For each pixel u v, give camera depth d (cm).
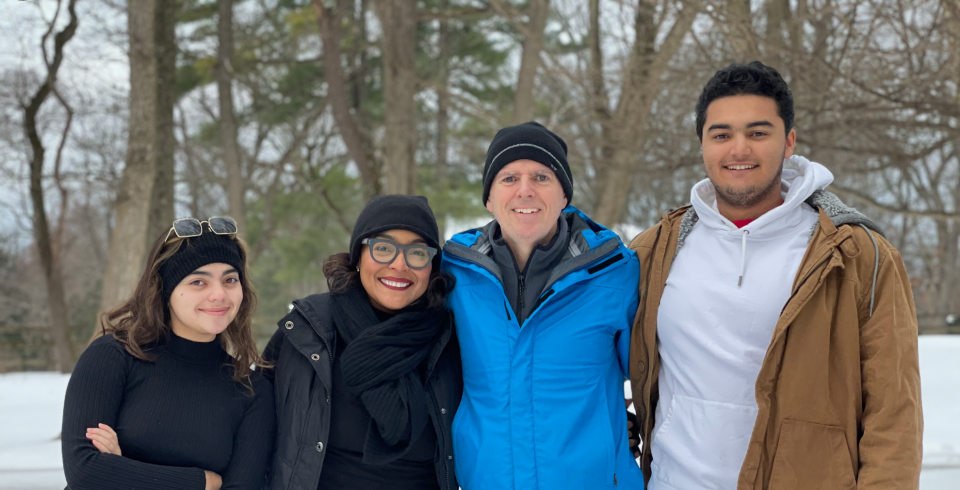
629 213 1908
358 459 214
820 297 190
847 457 185
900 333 182
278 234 2347
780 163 204
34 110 1349
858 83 613
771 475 191
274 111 1819
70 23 1209
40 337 1766
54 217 2180
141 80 824
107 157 1702
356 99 1808
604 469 207
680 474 208
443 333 223
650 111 872
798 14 679
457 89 1939
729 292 201
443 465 218
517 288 223
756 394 191
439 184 1858
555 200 220
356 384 209
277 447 216
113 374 198
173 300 204
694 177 1080
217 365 214
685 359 209
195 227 207
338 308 222
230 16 1567
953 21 557
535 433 206
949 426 629
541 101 1444
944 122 705
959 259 2567
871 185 1708
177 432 200
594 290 217
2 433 657
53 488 477
